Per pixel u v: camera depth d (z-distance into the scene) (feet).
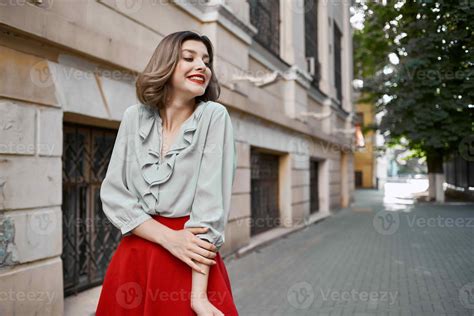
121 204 4.54
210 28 19.85
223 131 4.72
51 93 11.08
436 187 46.62
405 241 23.13
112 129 15.28
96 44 12.19
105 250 14.94
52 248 10.92
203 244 4.25
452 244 19.69
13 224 9.87
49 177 10.92
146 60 14.84
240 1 22.72
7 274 9.62
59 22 10.81
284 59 32.30
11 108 9.89
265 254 22.49
